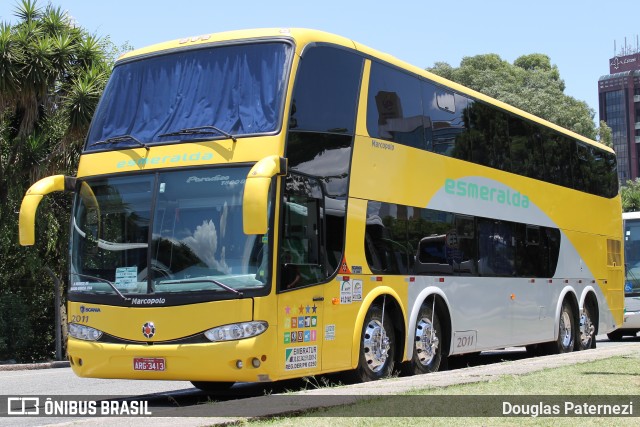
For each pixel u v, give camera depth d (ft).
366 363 40.68
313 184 37.50
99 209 38.22
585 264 67.46
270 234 34.73
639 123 581.12
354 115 40.78
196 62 38.86
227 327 34.37
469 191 51.01
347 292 39.06
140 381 50.72
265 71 37.35
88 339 36.86
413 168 45.29
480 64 230.89
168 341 35.12
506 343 54.19
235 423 25.68
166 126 38.04
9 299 75.56
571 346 64.75
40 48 72.79
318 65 38.78
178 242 35.99
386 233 42.34
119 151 38.52
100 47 79.36
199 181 36.37
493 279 52.70
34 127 77.71
